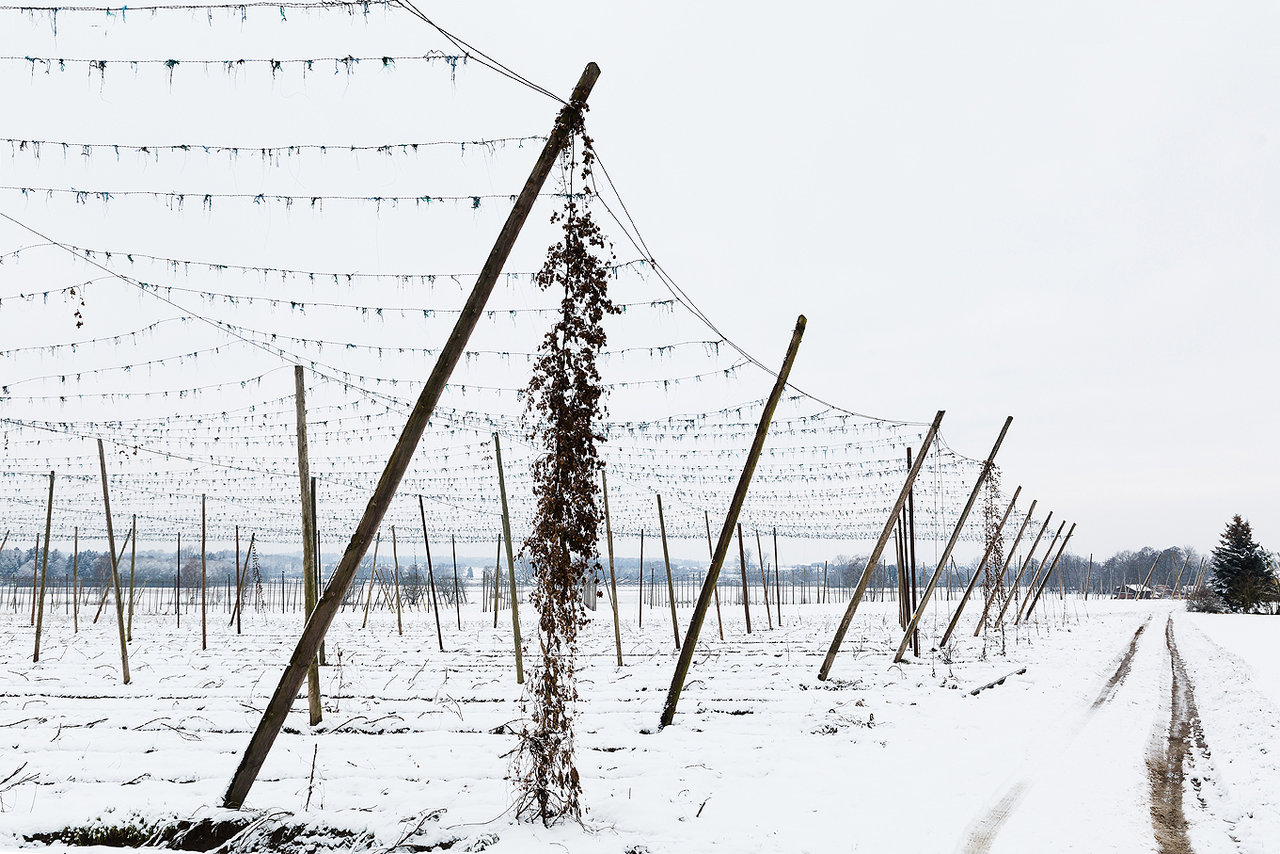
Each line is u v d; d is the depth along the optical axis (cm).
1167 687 1855
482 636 3052
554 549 811
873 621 4072
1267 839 736
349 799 862
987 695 1650
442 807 838
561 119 816
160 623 3872
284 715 809
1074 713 1470
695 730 1247
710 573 1298
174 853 743
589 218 832
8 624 3631
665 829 775
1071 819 818
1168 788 959
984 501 2578
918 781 955
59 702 1452
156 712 1345
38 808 813
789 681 1750
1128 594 9675
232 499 2903
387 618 4434
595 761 1048
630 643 2767
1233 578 6344
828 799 878
